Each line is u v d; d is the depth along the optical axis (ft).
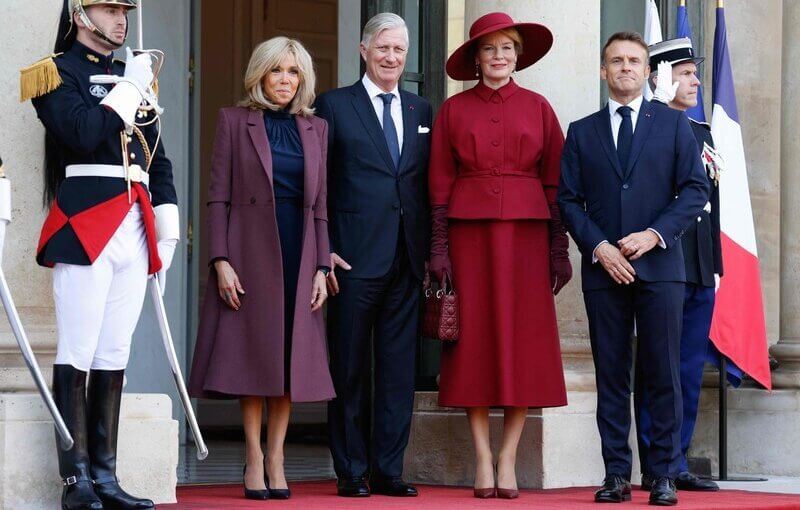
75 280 30.86
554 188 39.75
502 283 38.65
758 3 55.26
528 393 38.60
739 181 48.39
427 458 43.55
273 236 36.58
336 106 39.29
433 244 39.24
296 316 36.52
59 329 31.12
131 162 31.53
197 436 32.01
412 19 47.01
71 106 30.32
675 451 37.27
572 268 42.96
